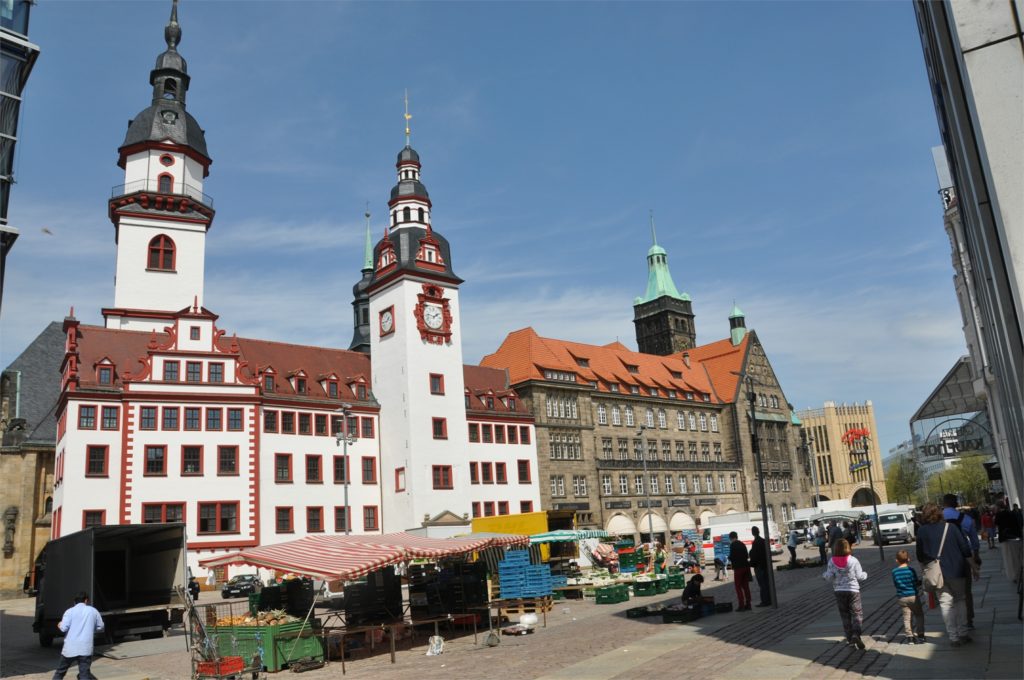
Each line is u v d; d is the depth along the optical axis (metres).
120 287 65.75
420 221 73.94
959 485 106.69
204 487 56.41
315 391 66.31
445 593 27.84
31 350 65.50
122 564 33.12
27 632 37.22
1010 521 22.94
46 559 32.66
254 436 59.03
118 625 30.22
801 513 88.12
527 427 78.25
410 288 70.19
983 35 6.45
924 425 56.50
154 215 67.81
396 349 69.56
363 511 66.00
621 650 18.92
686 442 98.31
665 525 89.50
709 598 24.84
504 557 30.59
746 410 107.50
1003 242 6.22
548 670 17.23
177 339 58.47
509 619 28.95
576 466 81.88
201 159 71.31
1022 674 12.35
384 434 69.25
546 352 84.88
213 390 58.19
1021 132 6.21
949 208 39.22
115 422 54.81
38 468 61.38
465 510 68.44
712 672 14.82
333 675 20.14
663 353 137.38
